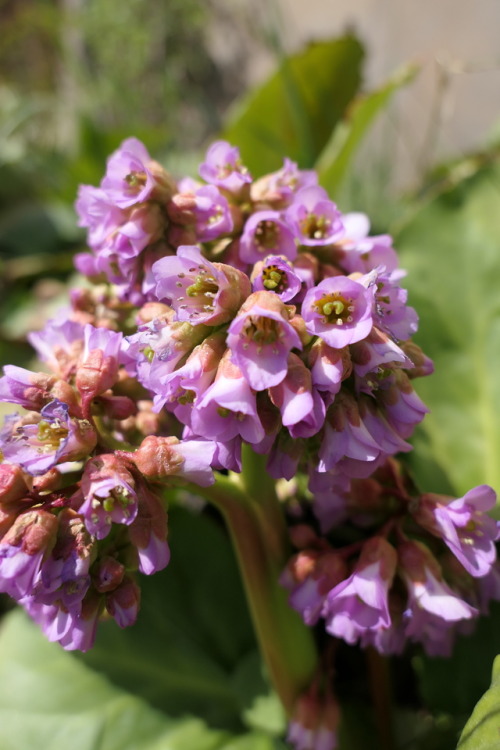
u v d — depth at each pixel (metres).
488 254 0.47
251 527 0.38
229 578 0.46
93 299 0.40
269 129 0.66
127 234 0.36
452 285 0.47
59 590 0.33
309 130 0.66
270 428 0.34
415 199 0.65
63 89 1.40
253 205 0.37
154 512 0.34
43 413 0.33
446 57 0.55
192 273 0.34
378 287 0.35
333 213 0.37
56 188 0.94
